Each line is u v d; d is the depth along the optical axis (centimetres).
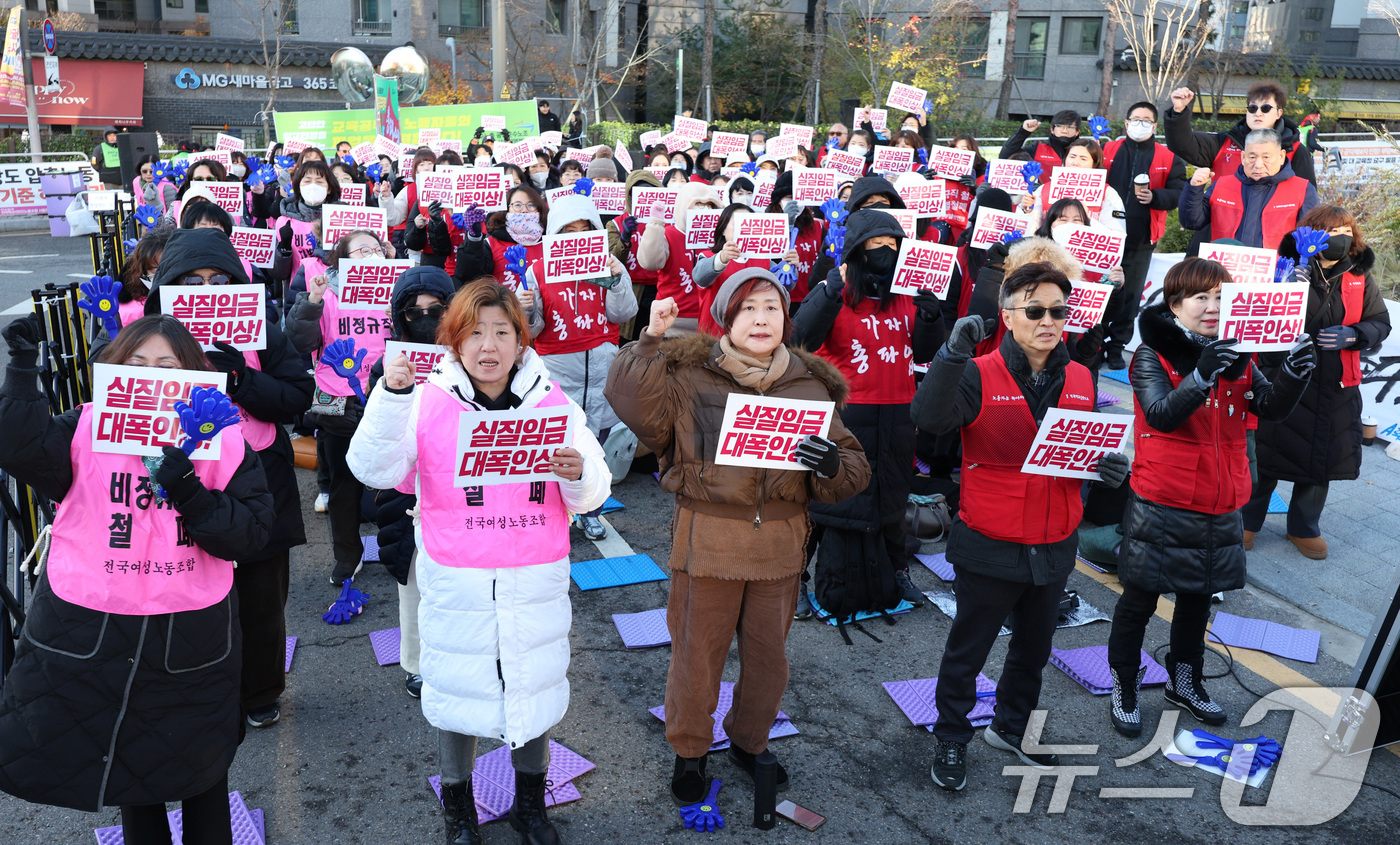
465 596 304
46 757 259
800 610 502
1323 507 591
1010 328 358
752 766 367
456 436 303
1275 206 671
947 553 372
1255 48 3475
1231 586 394
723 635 338
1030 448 347
